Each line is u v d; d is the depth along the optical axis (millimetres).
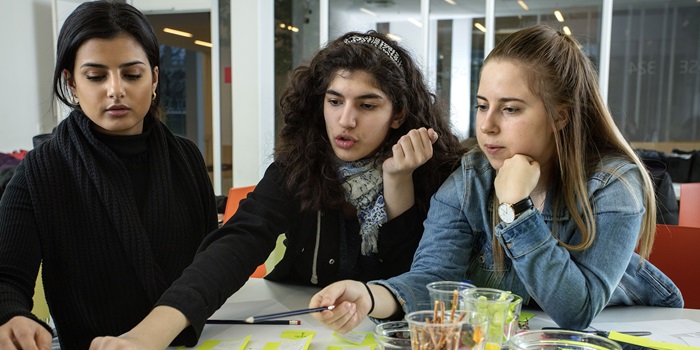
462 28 5031
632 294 1354
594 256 1159
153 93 1342
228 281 1168
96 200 1255
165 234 1337
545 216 1268
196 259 1194
